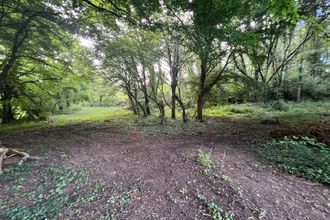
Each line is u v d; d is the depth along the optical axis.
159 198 2.75
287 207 2.45
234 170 3.50
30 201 2.68
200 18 4.48
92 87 15.66
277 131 6.21
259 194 2.73
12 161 4.11
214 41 5.85
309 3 6.28
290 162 3.70
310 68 15.18
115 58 10.97
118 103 23.61
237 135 6.47
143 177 3.41
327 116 9.22
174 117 10.98
